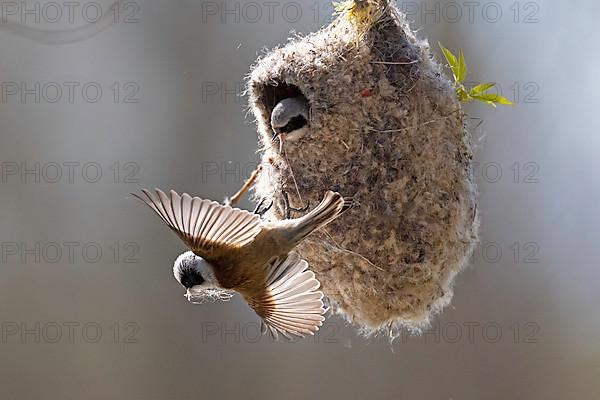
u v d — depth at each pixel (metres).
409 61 11.02
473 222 11.56
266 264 9.19
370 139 10.85
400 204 10.80
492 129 21.19
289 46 11.26
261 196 11.44
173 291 22.20
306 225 9.33
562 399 21.16
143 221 22.69
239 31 21.72
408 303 11.01
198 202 8.12
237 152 21.78
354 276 10.91
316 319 9.30
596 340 21.20
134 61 22.30
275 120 10.77
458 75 11.26
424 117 10.93
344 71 10.93
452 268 11.20
